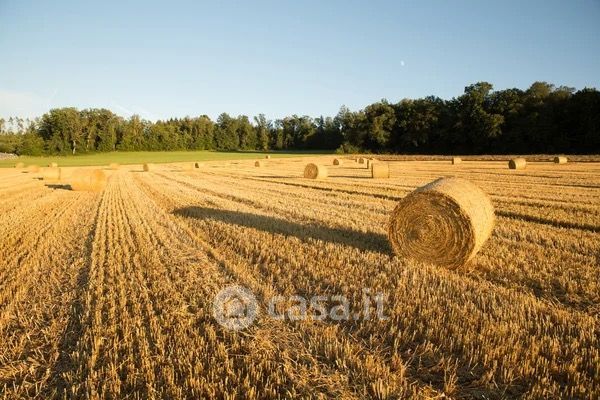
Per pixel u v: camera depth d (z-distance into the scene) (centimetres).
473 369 455
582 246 926
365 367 454
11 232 1202
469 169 3800
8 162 7712
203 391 422
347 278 731
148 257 885
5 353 508
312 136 12625
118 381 434
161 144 11844
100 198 2023
